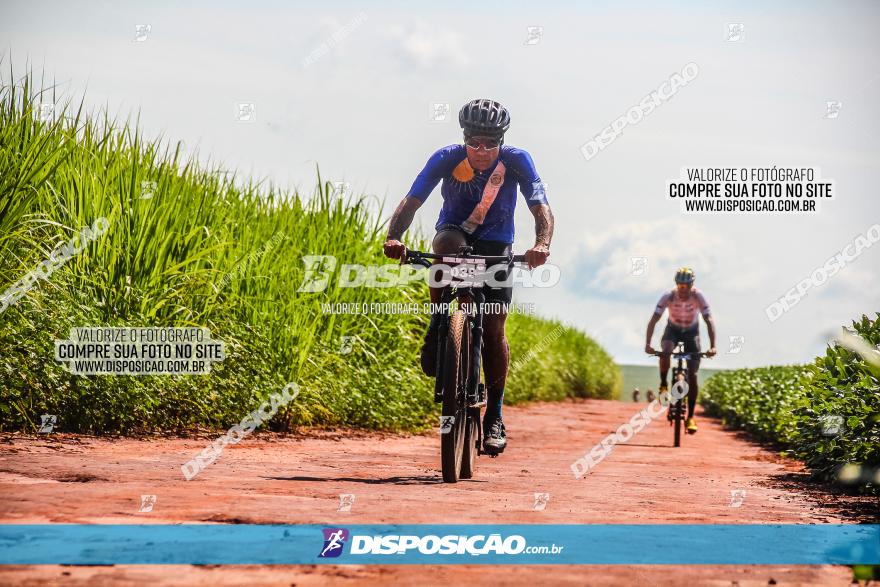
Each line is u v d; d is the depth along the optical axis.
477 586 8.90
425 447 25.14
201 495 13.12
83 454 16.84
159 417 21.30
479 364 16.84
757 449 33.22
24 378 18.16
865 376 18.33
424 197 17.12
